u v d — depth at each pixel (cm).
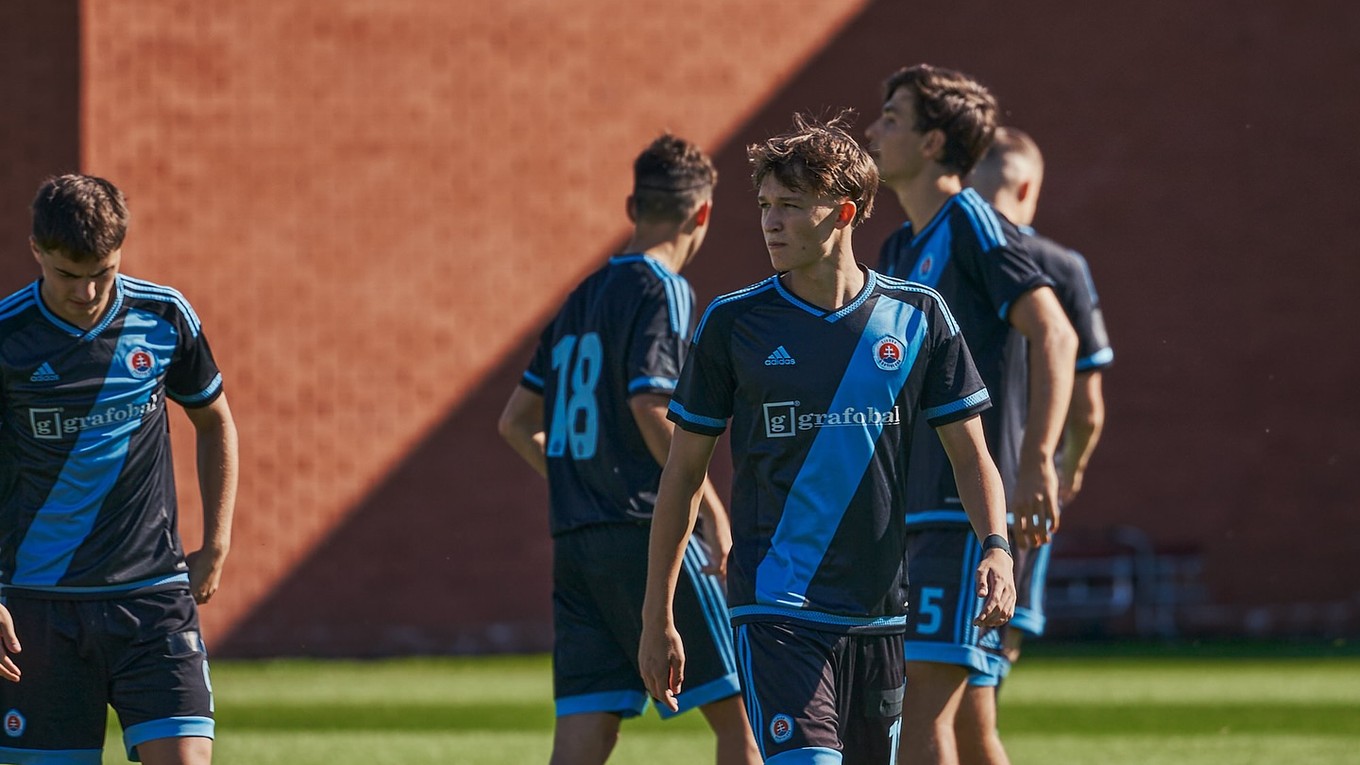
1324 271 5078
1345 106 5081
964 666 1608
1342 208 5084
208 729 1491
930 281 1691
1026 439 1620
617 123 4862
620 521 1689
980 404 1355
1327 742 2744
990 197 2092
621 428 1708
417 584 4788
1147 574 5031
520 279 4831
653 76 4878
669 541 1363
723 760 1700
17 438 1480
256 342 4741
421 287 4803
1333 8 5084
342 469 4775
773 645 1303
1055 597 5012
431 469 4800
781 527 1321
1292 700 3378
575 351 1756
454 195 4806
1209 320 5059
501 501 4825
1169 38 5053
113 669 1487
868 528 1318
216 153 4728
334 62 4778
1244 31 5069
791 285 1344
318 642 4741
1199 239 5059
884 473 1326
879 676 1336
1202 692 3544
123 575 1484
